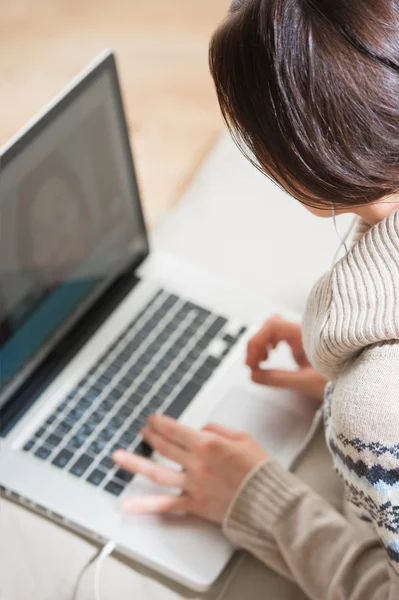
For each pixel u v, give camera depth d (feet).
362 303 1.67
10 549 2.46
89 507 2.51
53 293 2.78
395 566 1.83
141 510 2.47
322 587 2.25
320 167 1.44
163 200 3.53
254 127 1.48
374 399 1.65
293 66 1.37
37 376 2.81
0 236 2.49
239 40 1.42
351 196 1.50
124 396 2.78
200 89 3.95
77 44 4.26
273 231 3.26
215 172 3.48
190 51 4.14
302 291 3.09
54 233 2.68
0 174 2.40
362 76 1.36
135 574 2.42
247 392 2.79
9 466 2.60
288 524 2.35
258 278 3.14
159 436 2.60
